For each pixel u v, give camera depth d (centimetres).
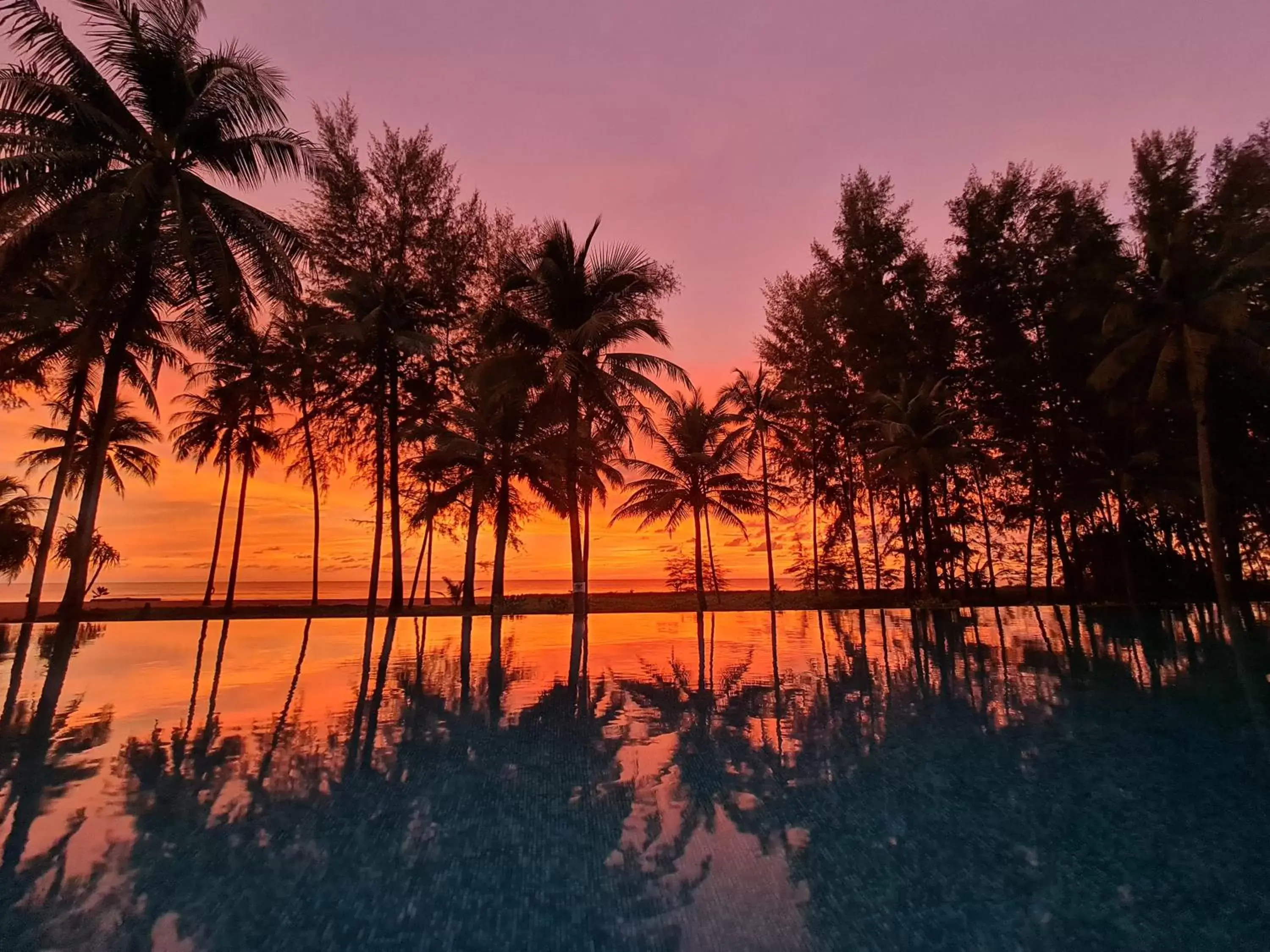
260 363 2275
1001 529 2777
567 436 1673
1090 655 1115
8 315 1538
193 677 894
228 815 407
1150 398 1733
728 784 476
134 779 473
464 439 2219
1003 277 2397
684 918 289
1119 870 338
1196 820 404
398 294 1942
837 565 3048
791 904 304
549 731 626
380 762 525
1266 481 2122
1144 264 1988
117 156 1278
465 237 2206
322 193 2027
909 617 1883
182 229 1231
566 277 1628
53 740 569
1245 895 309
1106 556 2398
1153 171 2214
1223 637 1348
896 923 286
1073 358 2267
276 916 288
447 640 1339
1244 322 1588
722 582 3275
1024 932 279
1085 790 461
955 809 427
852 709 725
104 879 321
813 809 425
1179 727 635
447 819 407
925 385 2459
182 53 1316
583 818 411
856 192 2697
